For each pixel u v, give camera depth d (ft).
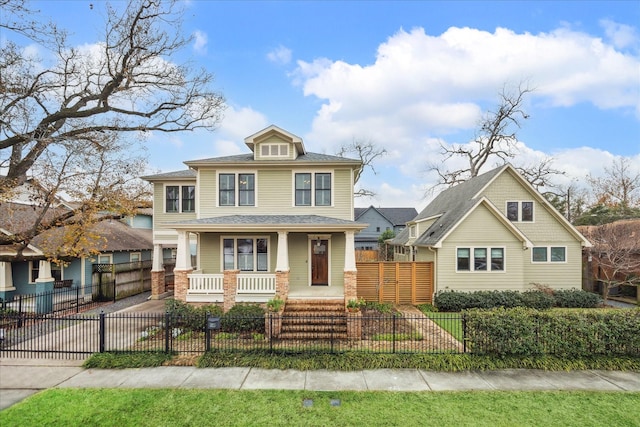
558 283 58.59
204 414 20.61
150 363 28.32
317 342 34.17
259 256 52.16
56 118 41.52
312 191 52.65
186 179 60.75
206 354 29.63
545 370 27.81
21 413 20.52
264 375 26.61
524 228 59.67
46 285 52.44
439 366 27.89
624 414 20.72
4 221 51.98
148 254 81.00
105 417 20.15
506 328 28.94
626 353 29.09
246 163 51.75
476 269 54.85
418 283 56.49
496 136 103.76
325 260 52.13
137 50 43.27
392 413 20.80
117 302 58.34
